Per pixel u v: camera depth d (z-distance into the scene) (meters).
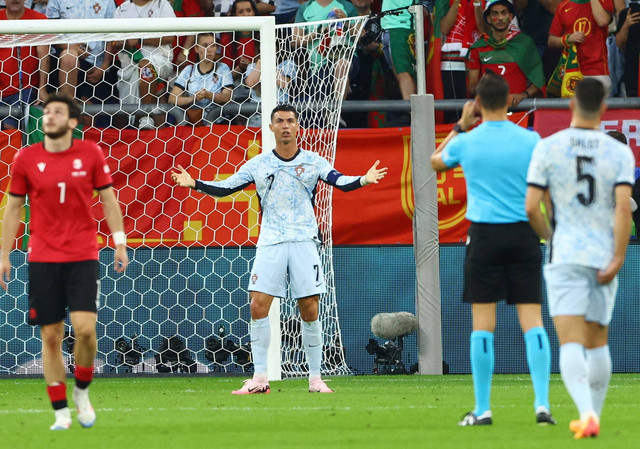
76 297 19.30
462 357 39.97
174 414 22.50
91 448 16.09
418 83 39.06
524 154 19.08
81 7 45.91
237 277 40.59
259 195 29.86
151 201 41.00
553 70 45.72
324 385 29.70
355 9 45.00
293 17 45.91
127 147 41.28
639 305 39.50
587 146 17.42
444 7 43.72
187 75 43.62
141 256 40.69
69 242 19.36
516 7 45.59
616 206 17.16
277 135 29.45
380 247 40.44
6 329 40.12
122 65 44.56
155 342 40.41
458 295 40.12
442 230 40.72
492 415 21.34
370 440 16.80
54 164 19.42
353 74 45.12
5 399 27.77
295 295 29.44
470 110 19.59
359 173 41.09
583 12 43.22
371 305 40.41
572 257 17.14
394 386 32.19
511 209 19.05
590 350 18.59
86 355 19.36
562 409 23.08
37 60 44.06
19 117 41.25
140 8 45.91
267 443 16.59
